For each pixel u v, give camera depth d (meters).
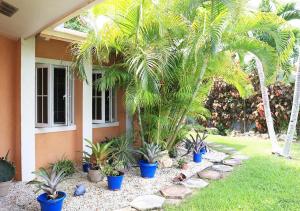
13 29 5.43
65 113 7.37
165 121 7.07
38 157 6.77
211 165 7.66
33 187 5.72
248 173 6.81
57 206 4.43
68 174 6.52
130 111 7.01
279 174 6.76
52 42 6.97
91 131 7.56
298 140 11.71
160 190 5.63
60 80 7.30
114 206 4.91
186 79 6.82
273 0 9.65
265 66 6.68
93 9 5.96
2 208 4.79
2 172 5.38
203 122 14.12
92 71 7.96
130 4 5.96
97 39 6.05
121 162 6.39
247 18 6.44
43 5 4.06
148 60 5.73
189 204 4.97
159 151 6.80
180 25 6.32
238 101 13.08
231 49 6.71
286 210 4.76
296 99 8.78
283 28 6.89
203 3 6.38
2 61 5.86
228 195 5.38
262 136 12.41
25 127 6.03
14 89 6.09
